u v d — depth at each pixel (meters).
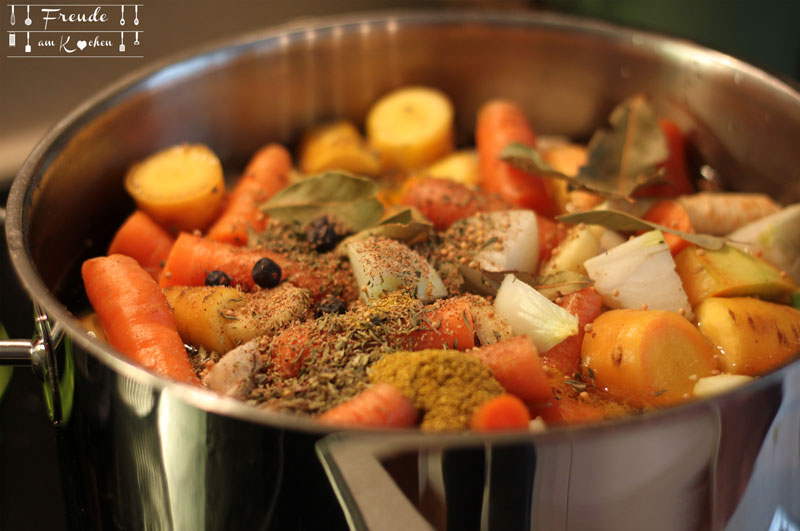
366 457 0.24
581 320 0.32
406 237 0.35
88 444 0.29
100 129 0.37
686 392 0.31
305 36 0.41
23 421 0.40
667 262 0.33
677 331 0.31
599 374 0.31
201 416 0.25
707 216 0.37
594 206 0.38
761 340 0.32
